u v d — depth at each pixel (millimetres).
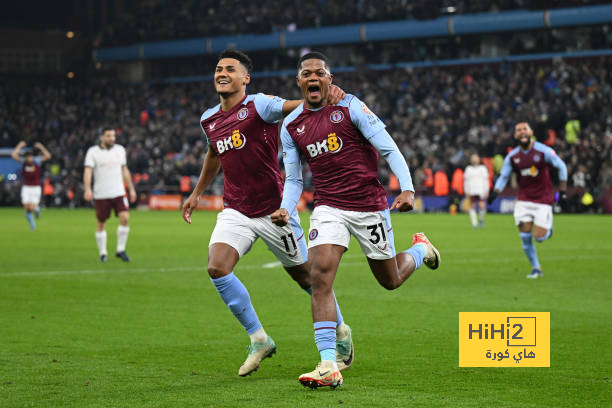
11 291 11281
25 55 64438
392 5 51062
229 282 6441
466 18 47469
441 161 40531
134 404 5391
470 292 11141
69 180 49312
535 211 12805
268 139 6730
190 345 7523
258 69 56625
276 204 6828
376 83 50406
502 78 45562
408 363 6727
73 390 5789
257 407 5297
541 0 46344
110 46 60812
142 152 50344
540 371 6387
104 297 10719
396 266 6652
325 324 5957
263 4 57031
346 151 6207
